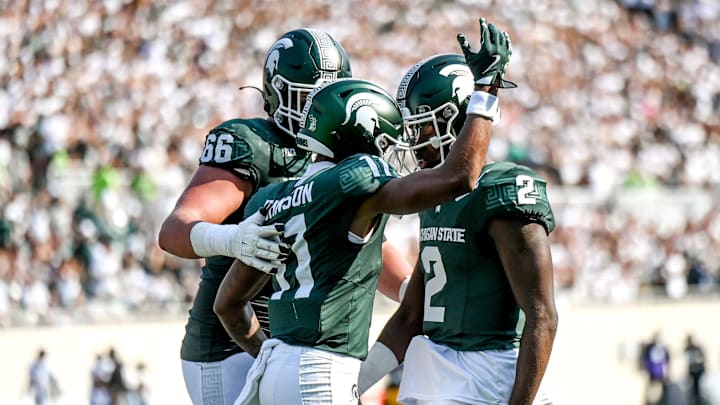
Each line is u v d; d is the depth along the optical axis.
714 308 51.53
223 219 15.13
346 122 13.63
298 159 15.85
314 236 13.20
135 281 48.53
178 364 44.94
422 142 15.20
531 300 13.84
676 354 50.53
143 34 73.94
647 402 49.88
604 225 59.62
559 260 56.38
